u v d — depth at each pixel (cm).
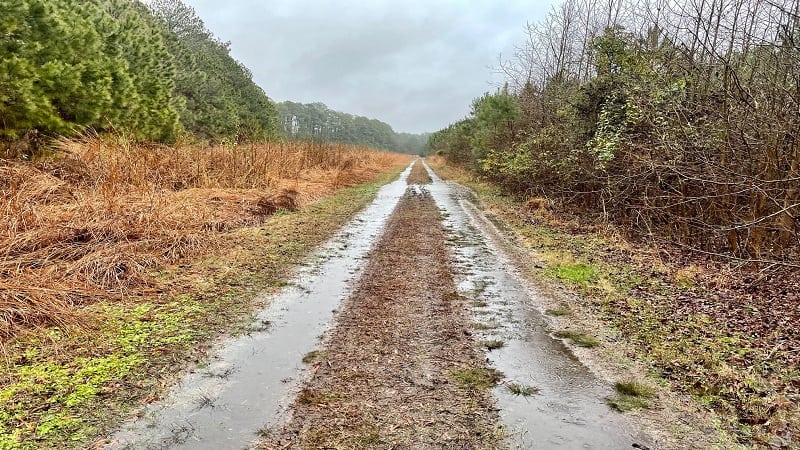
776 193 668
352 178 2152
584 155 1156
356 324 507
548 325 519
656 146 823
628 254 837
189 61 2791
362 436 317
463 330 500
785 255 676
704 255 807
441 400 364
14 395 346
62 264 586
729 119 741
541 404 362
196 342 451
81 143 1024
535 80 1803
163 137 1561
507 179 1697
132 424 322
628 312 557
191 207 907
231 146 1430
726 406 362
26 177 821
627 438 323
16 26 922
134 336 455
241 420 331
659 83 882
